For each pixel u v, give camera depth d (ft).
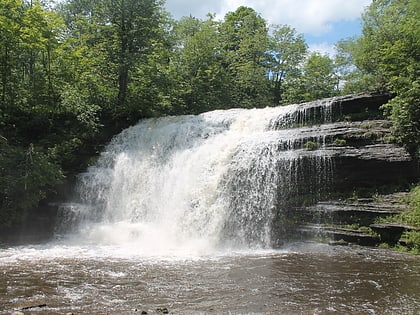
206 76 132.77
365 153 54.49
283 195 57.41
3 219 61.26
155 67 104.22
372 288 31.65
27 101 87.30
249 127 74.69
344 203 53.98
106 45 98.94
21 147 71.77
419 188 50.42
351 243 50.78
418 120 52.95
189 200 64.44
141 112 97.25
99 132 89.30
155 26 105.60
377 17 123.03
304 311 26.27
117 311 26.25
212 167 65.67
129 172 75.72
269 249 51.37
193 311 26.27
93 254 48.37
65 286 32.71
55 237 63.93
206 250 51.16
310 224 54.39
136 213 69.97
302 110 68.59
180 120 87.25
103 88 98.99
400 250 46.75
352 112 63.82
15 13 84.33
